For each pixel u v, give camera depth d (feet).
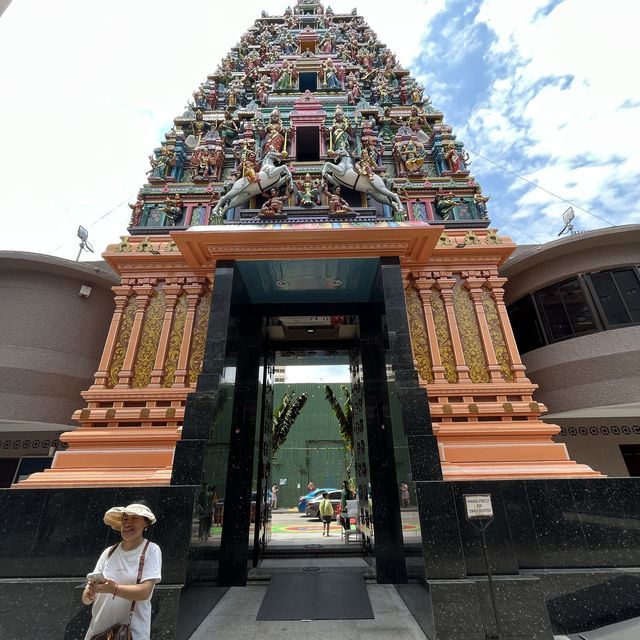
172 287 24.67
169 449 19.88
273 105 37.60
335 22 55.16
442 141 34.06
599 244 28.43
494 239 25.29
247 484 21.66
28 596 13.52
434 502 14.84
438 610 12.98
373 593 18.12
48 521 14.82
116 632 7.94
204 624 14.70
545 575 14.39
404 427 16.94
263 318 25.95
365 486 24.58
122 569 8.80
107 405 21.86
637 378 25.41
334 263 22.07
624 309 27.20
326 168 26.81
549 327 30.07
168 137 34.42
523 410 20.93
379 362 24.23
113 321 24.03
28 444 32.24
